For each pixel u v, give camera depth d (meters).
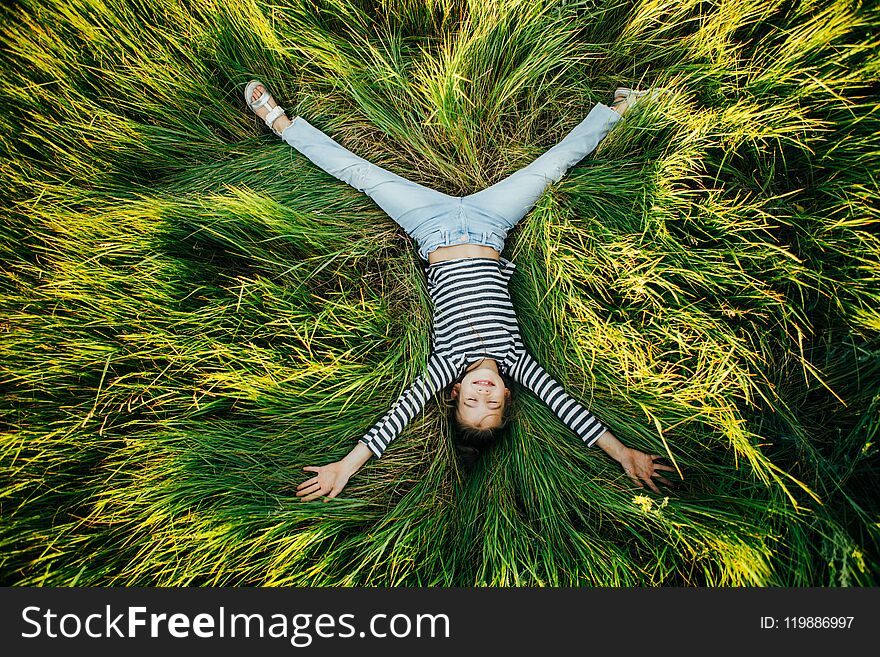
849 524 1.57
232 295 1.67
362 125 1.89
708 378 1.58
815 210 1.68
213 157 1.85
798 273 1.61
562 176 1.81
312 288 1.78
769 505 1.55
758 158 1.71
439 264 1.77
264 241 1.71
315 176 1.83
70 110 1.70
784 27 1.73
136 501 1.54
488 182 1.90
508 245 1.87
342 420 1.72
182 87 1.76
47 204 1.64
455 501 1.76
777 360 1.72
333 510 1.68
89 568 1.52
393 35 1.89
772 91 1.66
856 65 1.59
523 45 1.82
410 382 1.75
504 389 1.65
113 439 1.58
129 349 1.60
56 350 1.56
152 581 1.55
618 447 1.69
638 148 1.81
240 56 1.79
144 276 1.59
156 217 1.63
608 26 1.89
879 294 1.56
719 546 1.54
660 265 1.65
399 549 1.61
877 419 1.55
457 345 1.68
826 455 1.65
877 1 1.56
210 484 1.60
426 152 1.86
